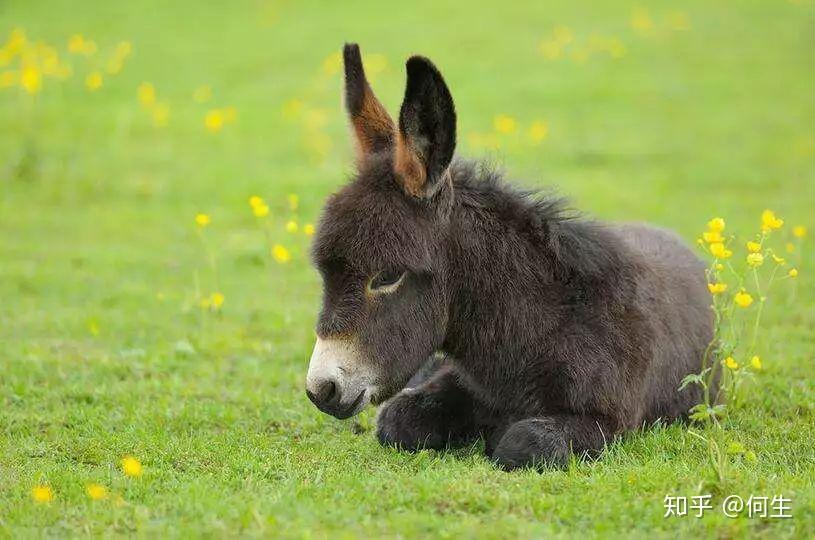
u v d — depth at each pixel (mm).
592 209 41188
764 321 28344
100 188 45250
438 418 19016
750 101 60062
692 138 53500
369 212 16812
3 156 49125
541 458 17094
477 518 14984
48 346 26547
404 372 17188
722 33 74250
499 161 20203
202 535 14227
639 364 18516
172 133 54656
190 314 29828
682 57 69312
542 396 18031
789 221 39312
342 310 16656
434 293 17312
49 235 38938
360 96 18594
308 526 14516
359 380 16734
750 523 14586
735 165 48438
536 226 18281
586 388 17781
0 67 63906
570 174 47188
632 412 18453
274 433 20344
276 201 42812
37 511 15273
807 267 33406
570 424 17625
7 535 14375
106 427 20391
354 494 15859
